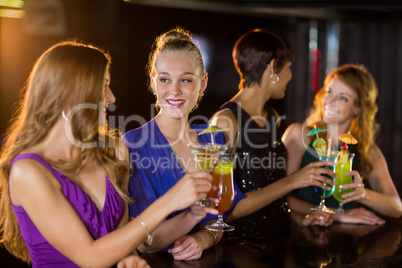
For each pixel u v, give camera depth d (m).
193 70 2.03
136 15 6.34
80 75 1.57
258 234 2.51
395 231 2.38
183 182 1.58
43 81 1.57
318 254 1.98
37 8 5.67
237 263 1.83
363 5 5.01
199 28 6.92
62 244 1.51
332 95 2.97
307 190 2.91
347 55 7.40
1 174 1.64
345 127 3.01
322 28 7.39
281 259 1.90
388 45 7.16
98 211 1.68
